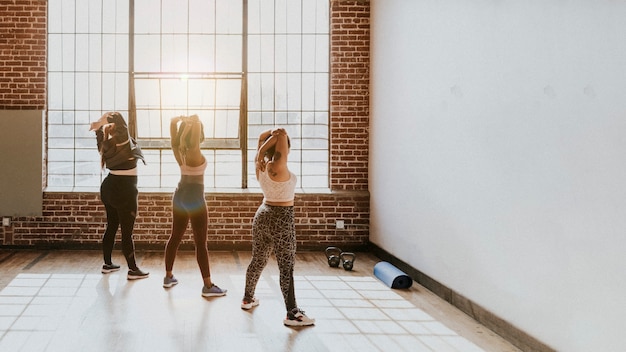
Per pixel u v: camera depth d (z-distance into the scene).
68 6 7.00
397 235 6.02
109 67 7.06
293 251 4.04
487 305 3.98
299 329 3.91
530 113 3.38
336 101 7.14
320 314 4.30
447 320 4.17
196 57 7.13
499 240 3.79
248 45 7.18
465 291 4.35
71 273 5.62
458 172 4.44
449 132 4.61
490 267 3.92
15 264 6.02
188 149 4.72
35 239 6.89
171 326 3.93
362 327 3.98
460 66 4.39
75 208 6.91
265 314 4.27
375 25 6.89
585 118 2.85
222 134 7.21
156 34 7.09
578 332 2.93
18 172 6.80
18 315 4.14
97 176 7.09
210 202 7.02
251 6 7.17
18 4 6.85
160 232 6.98
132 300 4.61
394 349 3.52
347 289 5.14
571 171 2.97
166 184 7.15
